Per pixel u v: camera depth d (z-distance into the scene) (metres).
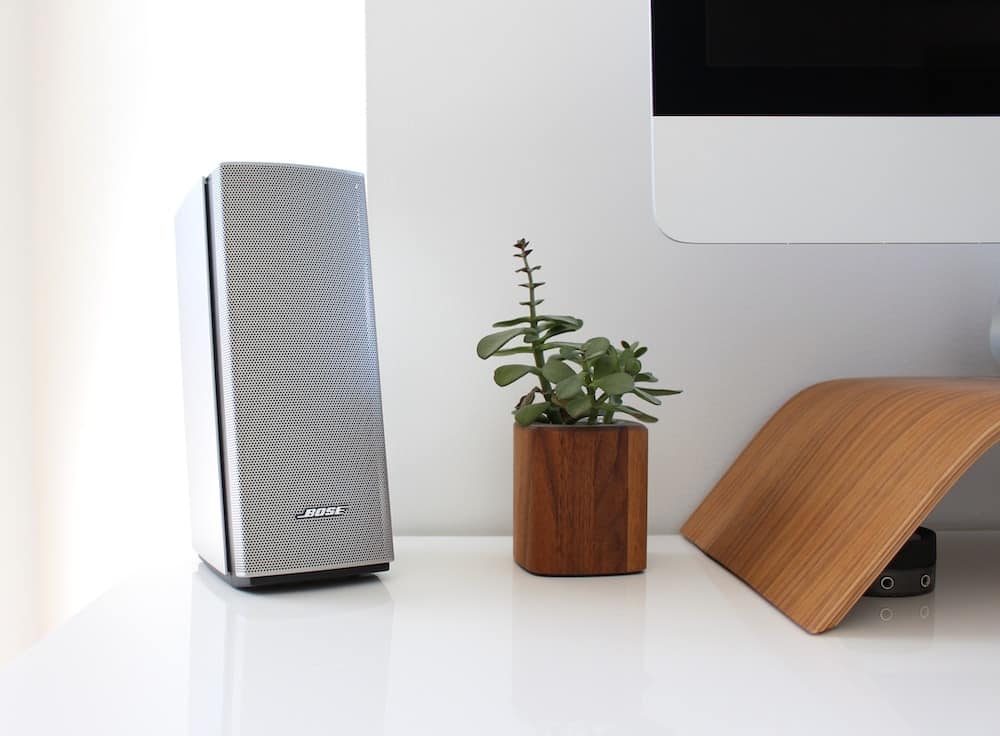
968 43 0.68
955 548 0.86
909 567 0.67
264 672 0.50
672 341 0.94
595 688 0.48
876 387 0.74
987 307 0.95
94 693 0.47
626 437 0.73
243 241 0.68
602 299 0.94
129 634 0.57
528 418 0.75
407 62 0.93
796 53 0.68
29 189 1.20
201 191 0.70
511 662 0.52
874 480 0.61
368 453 0.71
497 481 0.93
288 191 0.69
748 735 0.41
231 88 1.17
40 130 1.19
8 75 1.19
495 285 0.93
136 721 0.43
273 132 1.17
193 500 0.78
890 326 0.94
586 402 0.73
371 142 0.93
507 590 0.69
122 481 1.20
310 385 0.69
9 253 1.20
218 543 0.69
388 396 0.93
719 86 0.68
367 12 0.93
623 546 0.73
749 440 0.94
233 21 1.17
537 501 0.73
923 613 0.63
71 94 1.19
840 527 0.62
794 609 0.60
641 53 0.94
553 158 0.94
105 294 1.20
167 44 1.18
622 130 0.94
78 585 1.21
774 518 0.72
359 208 0.72
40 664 0.52
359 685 0.48
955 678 0.49
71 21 1.19
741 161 0.68
